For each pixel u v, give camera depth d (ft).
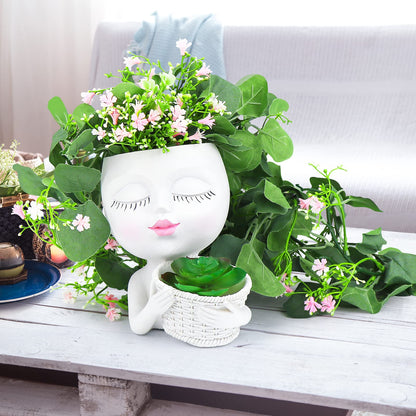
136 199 2.81
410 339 2.89
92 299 3.33
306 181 6.46
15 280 3.55
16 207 2.87
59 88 10.91
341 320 3.13
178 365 2.62
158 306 2.74
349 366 2.62
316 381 2.49
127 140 2.80
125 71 2.92
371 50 7.27
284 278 3.26
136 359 2.68
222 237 3.21
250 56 7.64
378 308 3.16
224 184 2.95
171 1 9.95
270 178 3.36
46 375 3.62
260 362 2.65
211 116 2.91
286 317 3.16
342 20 9.41
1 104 11.30
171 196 2.81
